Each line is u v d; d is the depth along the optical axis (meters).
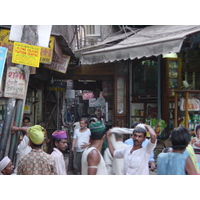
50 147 11.12
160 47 5.68
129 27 9.31
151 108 9.86
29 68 5.37
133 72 10.18
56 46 6.56
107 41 8.98
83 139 6.87
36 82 9.81
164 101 9.23
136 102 10.05
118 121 10.12
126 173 3.51
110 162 4.33
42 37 5.36
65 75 10.41
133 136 3.49
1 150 4.80
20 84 5.09
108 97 10.74
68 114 23.00
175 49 5.40
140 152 3.47
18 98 5.07
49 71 10.25
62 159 3.95
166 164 3.12
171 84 9.34
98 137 3.37
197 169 3.24
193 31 5.46
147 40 6.77
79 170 6.90
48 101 11.30
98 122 3.43
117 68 10.22
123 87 10.19
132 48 6.32
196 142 4.73
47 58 6.33
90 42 11.17
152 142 3.37
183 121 7.10
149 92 9.71
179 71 9.35
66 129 12.80
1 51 4.35
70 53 8.09
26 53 4.96
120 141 4.07
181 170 3.01
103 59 7.12
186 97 6.87
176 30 6.73
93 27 11.14
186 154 3.13
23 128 4.94
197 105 6.99
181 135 3.04
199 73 9.73
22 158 3.44
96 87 14.50
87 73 10.34
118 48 6.67
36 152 3.45
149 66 9.76
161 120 8.57
